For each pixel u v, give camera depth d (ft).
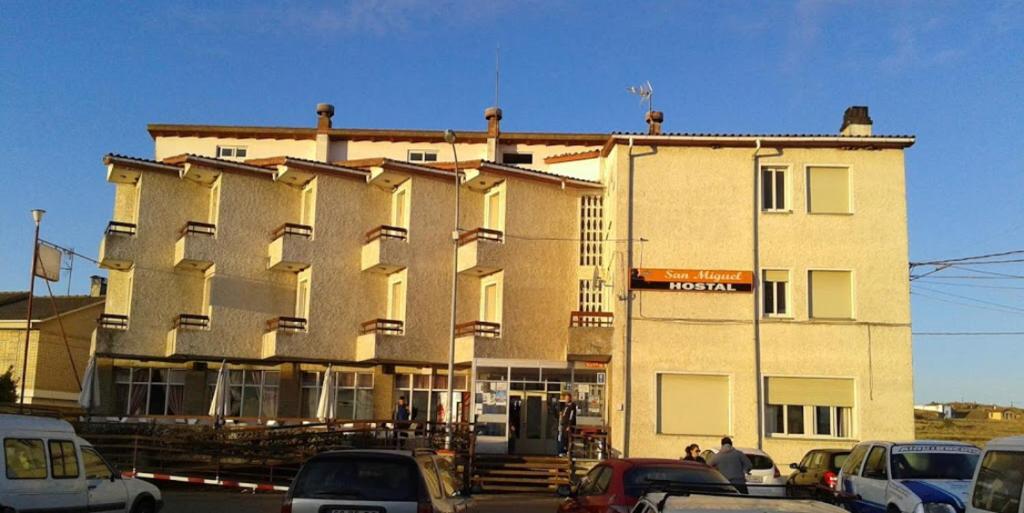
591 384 99.35
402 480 34.65
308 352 104.88
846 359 93.04
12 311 141.18
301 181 111.14
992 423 145.79
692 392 92.84
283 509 34.32
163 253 108.99
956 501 43.75
